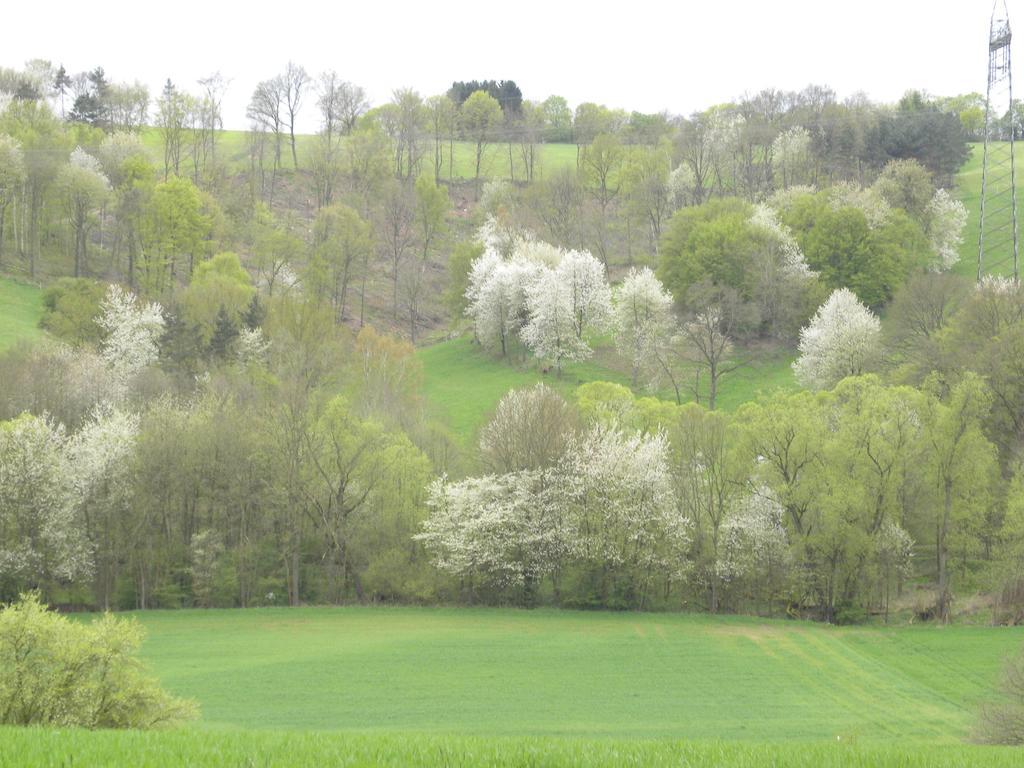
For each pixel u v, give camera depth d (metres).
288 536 78.75
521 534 77.38
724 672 57.41
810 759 17.70
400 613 74.75
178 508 79.62
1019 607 69.50
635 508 76.69
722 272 134.00
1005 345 83.94
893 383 96.44
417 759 16.22
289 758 15.94
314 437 80.25
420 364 115.12
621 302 126.56
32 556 72.25
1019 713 40.22
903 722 48.00
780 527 76.12
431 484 79.44
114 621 34.72
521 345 135.88
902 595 75.19
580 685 54.38
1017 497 70.44
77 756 15.23
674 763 16.72
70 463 75.94
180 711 35.59
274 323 112.19
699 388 121.25
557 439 80.06
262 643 63.81
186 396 92.94
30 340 107.75
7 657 32.94
